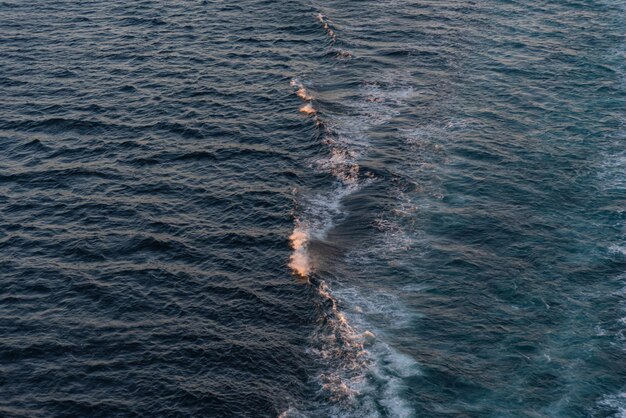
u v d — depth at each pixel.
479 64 95.31
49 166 76.94
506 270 64.25
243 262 64.75
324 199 72.56
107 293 61.47
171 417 51.31
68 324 58.56
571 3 110.44
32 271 63.81
